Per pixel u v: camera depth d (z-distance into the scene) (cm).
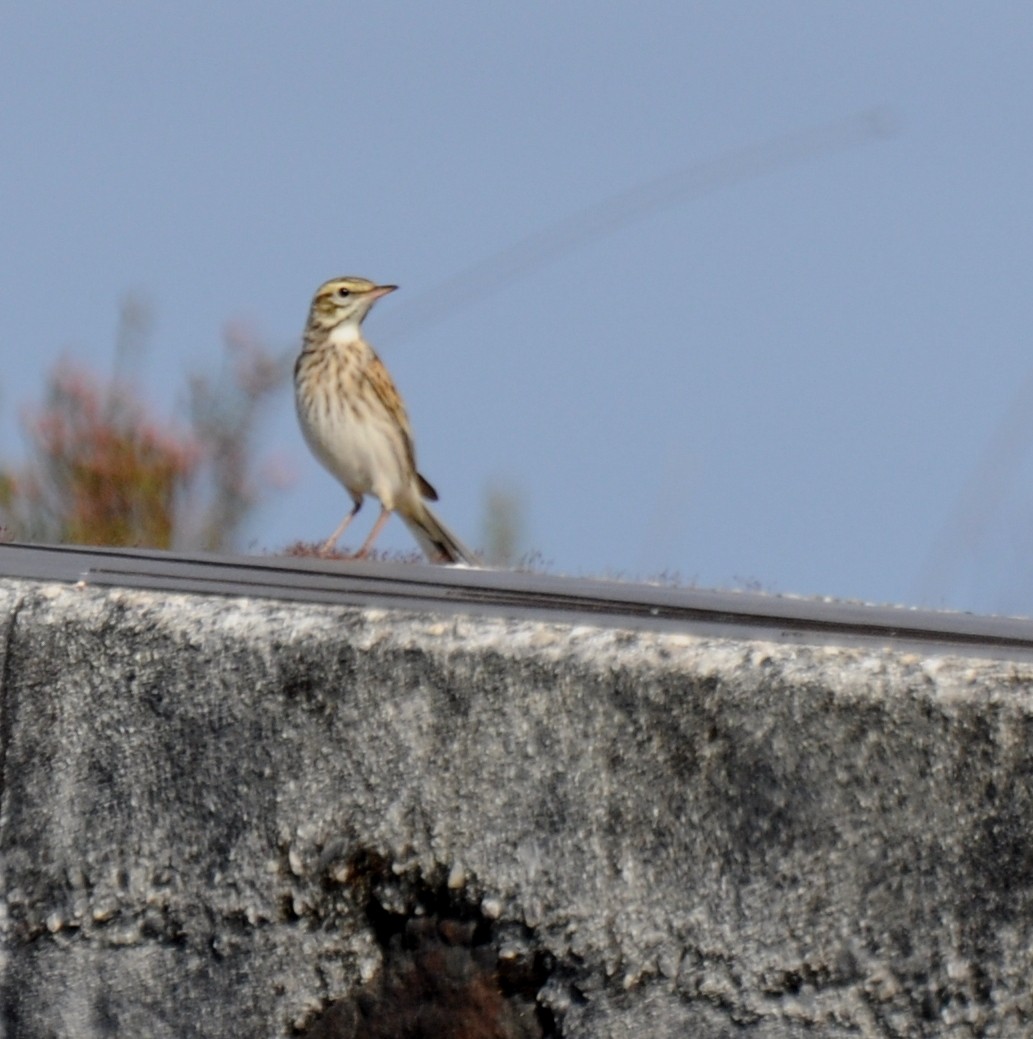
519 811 540
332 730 560
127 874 583
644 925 526
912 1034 500
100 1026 584
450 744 548
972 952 495
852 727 508
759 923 514
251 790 569
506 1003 541
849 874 507
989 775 496
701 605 678
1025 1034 489
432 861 548
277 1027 565
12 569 680
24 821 595
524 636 548
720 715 520
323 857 561
